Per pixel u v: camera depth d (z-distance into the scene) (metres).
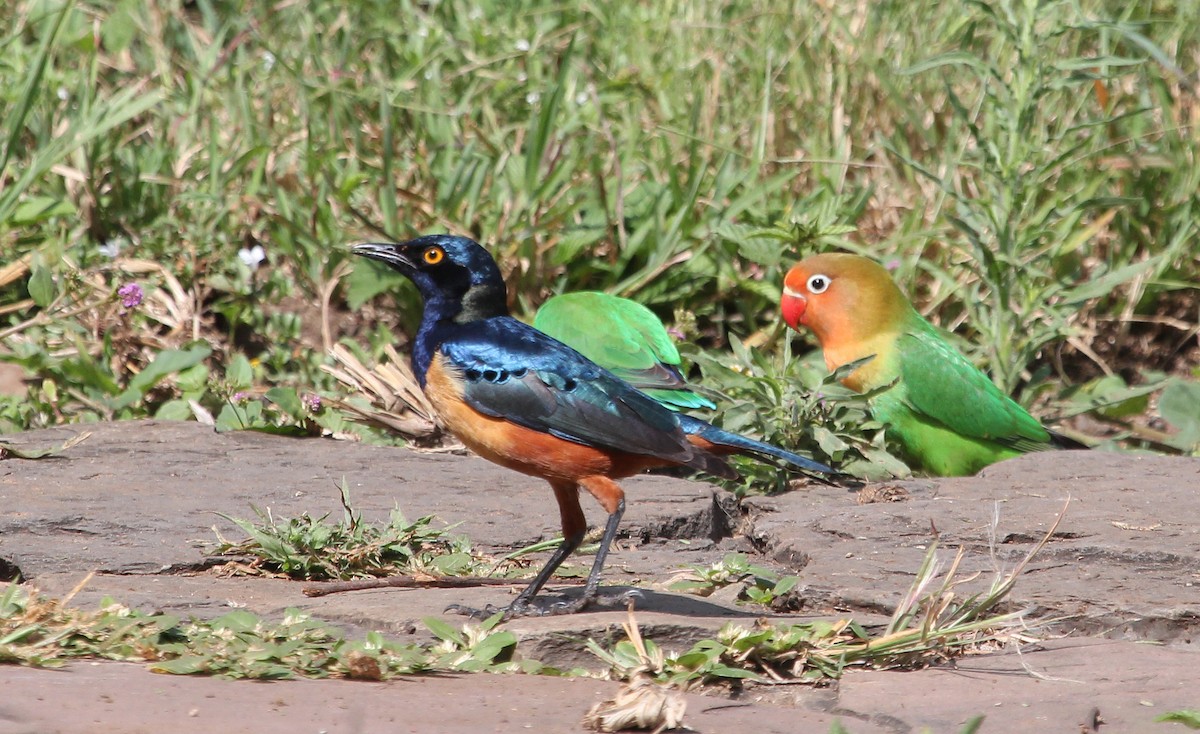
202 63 17.17
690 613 7.77
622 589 8.18
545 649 6.96
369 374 12.82
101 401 12.45
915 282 14.82
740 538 10.27
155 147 15.57
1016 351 13.20
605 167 15.80
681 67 17.28
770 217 15.19
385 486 10.56
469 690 6.36
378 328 14.58
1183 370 15.14
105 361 13.22
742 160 16.16
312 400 12.33
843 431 11.60
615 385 7.82
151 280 14.25
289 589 8.27
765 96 15.38
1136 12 17.52
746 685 6.72
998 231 12.66
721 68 17.02
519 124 16.41
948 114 16.11
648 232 14.75
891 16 17.28
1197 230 15.23
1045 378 13.62
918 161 16.14
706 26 17.16
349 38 17.41
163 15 18.34
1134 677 6.78
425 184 15.09
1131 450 13.14
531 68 17.38
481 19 18.62
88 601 7.77
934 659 7.06
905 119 16.27
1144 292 15.16
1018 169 12.57
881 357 11.91
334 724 5.70
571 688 6.48
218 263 14.48
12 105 15.61
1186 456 11.74
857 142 16.38
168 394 13.19
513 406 7.75
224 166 15.64
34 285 13.00
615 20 18.55
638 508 10.17
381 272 13.82
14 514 9.44
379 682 6.43
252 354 14.08
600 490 7.74
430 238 8.41
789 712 6.32
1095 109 16.16
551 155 15.51
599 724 5.84
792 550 9.24
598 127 16.23
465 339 8.02
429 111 15.47
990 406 11.80
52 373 12.98
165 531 9.27
